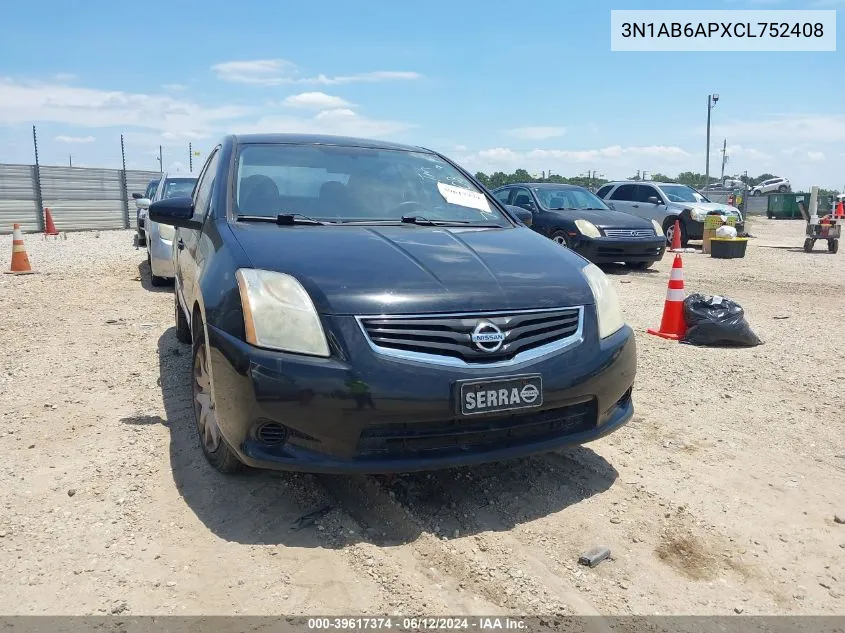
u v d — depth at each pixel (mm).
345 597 2543
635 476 3613
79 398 4641
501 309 2975
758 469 3729
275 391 2760
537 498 3342
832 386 5172
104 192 25688
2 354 5781
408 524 3055
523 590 2623
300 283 2947
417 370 2773
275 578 2643
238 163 4230
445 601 2543
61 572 2662
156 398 4641
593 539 2996
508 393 2861
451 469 3621
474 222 4262
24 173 22969
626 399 3490
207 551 2814
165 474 3477
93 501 3207
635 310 8164
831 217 15766
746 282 10750
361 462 2789
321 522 3037
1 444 3848
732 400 4848
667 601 2598
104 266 12062
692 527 3115
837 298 9266
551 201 12789
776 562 2865
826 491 3484
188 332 6023
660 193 17375
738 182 32875
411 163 4699
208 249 3623
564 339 3082
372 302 2861
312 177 4242
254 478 3424
